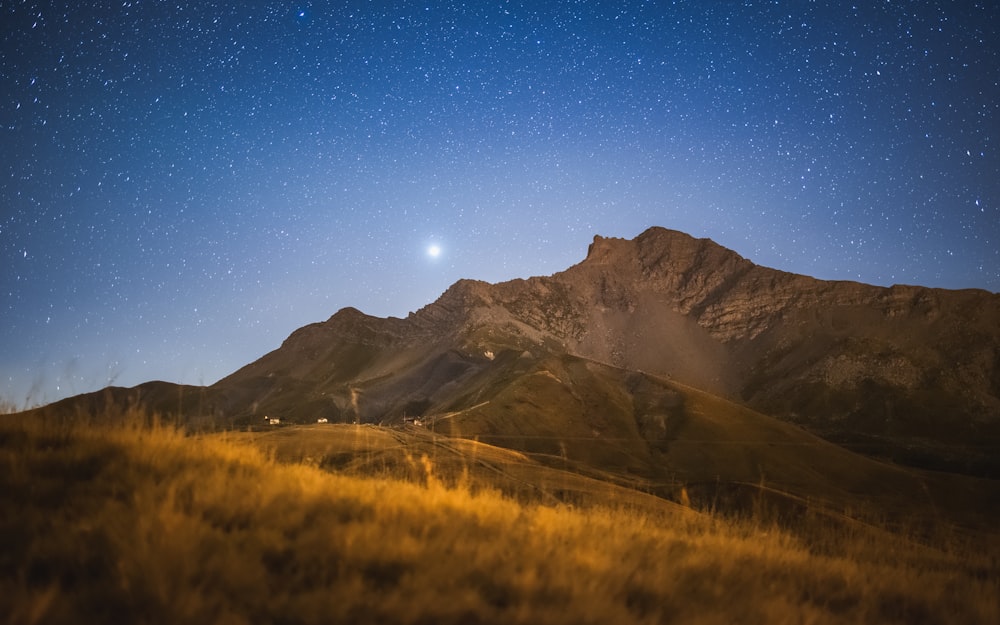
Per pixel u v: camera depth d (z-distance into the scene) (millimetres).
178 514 6742
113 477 8008
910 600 9789
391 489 10016
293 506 8023
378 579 6535
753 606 7617
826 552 14898
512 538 8398
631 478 74625
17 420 9625
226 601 5473
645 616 6637
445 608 5906
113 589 5371
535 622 6031
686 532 13758
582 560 7812
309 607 5582
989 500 136250
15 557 5684
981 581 12938
